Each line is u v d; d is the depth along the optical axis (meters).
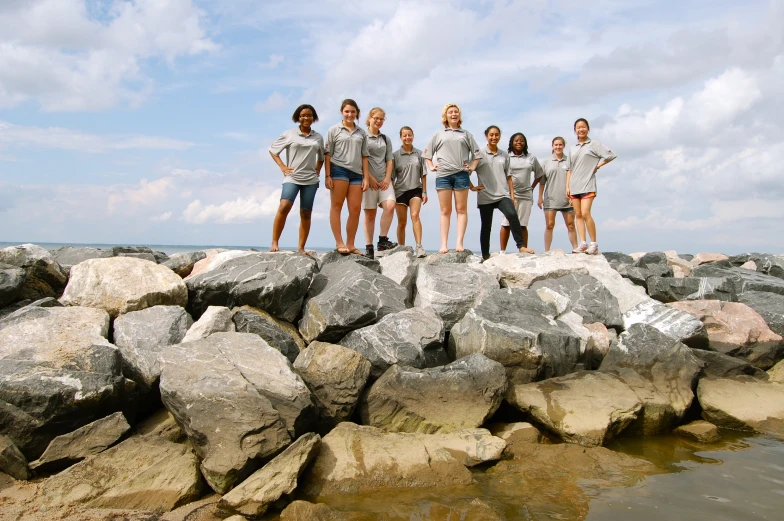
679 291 11.62
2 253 8.48
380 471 5.91
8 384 6.10
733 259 16.30
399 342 7.88
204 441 5.82
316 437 6.04
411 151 11.82
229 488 5.59
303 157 9.92
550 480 5.93
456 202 11.13
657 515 5.23
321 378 7.02
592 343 8.81
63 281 8.91
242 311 8.16
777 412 7.65
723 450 6.86
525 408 7.24
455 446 6.39
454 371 7.21
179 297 8.49
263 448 5.78
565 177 12.75
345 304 8.34
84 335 7.08
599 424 6.86
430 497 5.59
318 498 5.61
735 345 9.67
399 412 7.00
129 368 7.21
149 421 6.92
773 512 5.30
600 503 5.45
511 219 11.45
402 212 12.12
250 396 6.11
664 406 7.31
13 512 5.14
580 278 10.41
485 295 9.45
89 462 5.75
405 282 9.76
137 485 5.52
